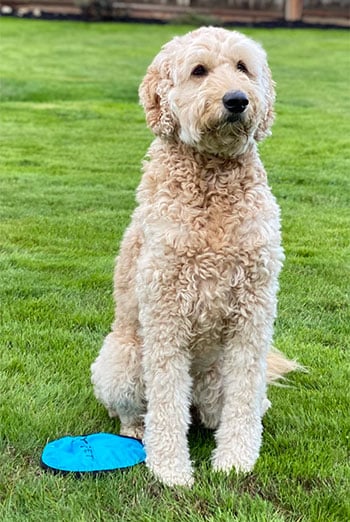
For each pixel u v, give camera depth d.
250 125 3.44
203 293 3.43
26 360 4.66
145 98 3.74
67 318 5.32
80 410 4.12
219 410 3.91
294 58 19.95
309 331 5.22
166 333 3.50
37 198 8.41
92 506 3.27
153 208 3.50
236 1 27.66
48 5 27.59
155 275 3.42
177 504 3.30
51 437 3.87
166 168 3.56
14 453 3.71
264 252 3.41
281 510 3.28
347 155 10.65
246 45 3.62
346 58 20.11
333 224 7.68
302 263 6.52
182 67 3.55
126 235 3.94
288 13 27.56
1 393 4.27
